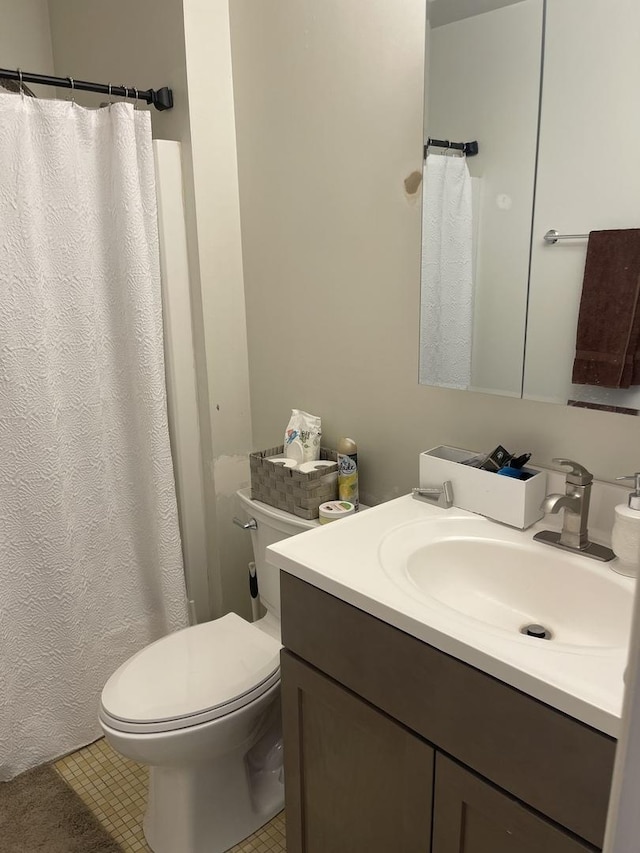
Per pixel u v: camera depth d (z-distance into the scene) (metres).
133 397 1.98
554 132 1.29
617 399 1.28
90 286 1.86
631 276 1.23
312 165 1.78
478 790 1.02
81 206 1.81
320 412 1.94
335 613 1.21
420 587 1.29
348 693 1.23
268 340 2.06
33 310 1.74
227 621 1.86
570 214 1.29
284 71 1.79
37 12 2.38
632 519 1.16
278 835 1.77
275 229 1.94
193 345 2.06
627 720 0.46
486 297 1.45
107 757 2.02
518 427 1.47
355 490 1.80
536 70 1.29
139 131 1.83
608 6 1.18
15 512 1.81
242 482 2.21
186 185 1.94
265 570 1.94
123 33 2.04
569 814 0.91
